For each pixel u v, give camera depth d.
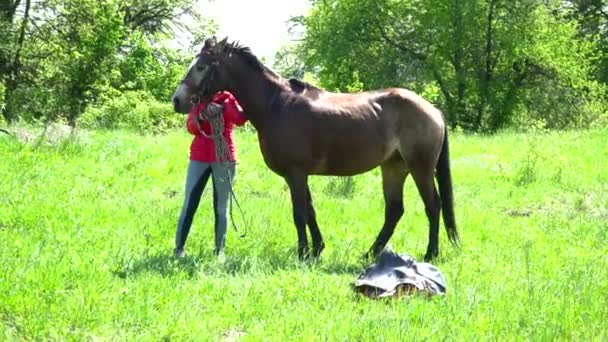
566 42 45.09
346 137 8.89
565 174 17.17
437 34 44.97
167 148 16.66
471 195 15.05
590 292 7.53
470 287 7.55
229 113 8.53
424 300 7.11
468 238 10.52
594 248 10.30
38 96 33.06
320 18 47.94
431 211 9.41
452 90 47.19
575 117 44.12
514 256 9.33
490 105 45.44
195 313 6.40
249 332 6.09
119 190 12.55
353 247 9.62
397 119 9.26
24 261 7.35
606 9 54.62
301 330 6.16
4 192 11.08
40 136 15.48
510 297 7.30
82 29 34.72
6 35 33.38
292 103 8.78
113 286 6.92
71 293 6.61
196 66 8.54
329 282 7.57
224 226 8.58
